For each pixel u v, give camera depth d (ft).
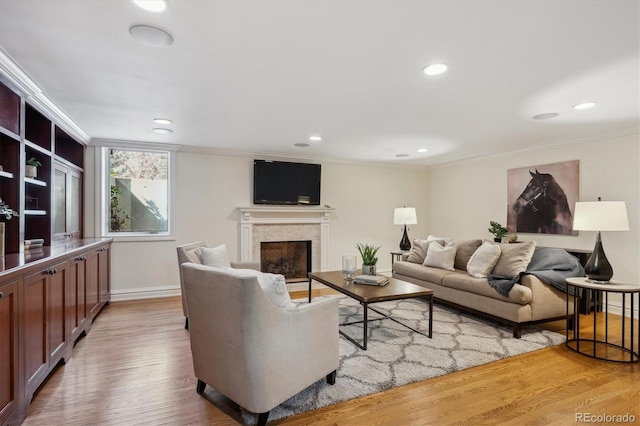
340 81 8.11
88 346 9.70
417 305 14.17
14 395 5.82
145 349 9.51
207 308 6.43
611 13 5.34
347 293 10.22
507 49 6.53
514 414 6.47
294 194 18.07
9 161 7.91
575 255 13.33
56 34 5.97
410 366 8.40
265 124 12.00
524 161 16.34
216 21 5.58
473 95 9.02
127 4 5.11
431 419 6.31
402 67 7.34
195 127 12.39
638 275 12.39
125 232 15.47
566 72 7.58
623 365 8.54
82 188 14.07
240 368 5.94
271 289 6.41
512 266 11.73
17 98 8.01
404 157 18.57
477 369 8.35
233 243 17.01
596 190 13.56
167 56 6.82
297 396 7.01
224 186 16.85
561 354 9.23
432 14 5.39
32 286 6.54
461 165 19.75
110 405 6.70
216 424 6.13
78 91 8.75
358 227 20.03
